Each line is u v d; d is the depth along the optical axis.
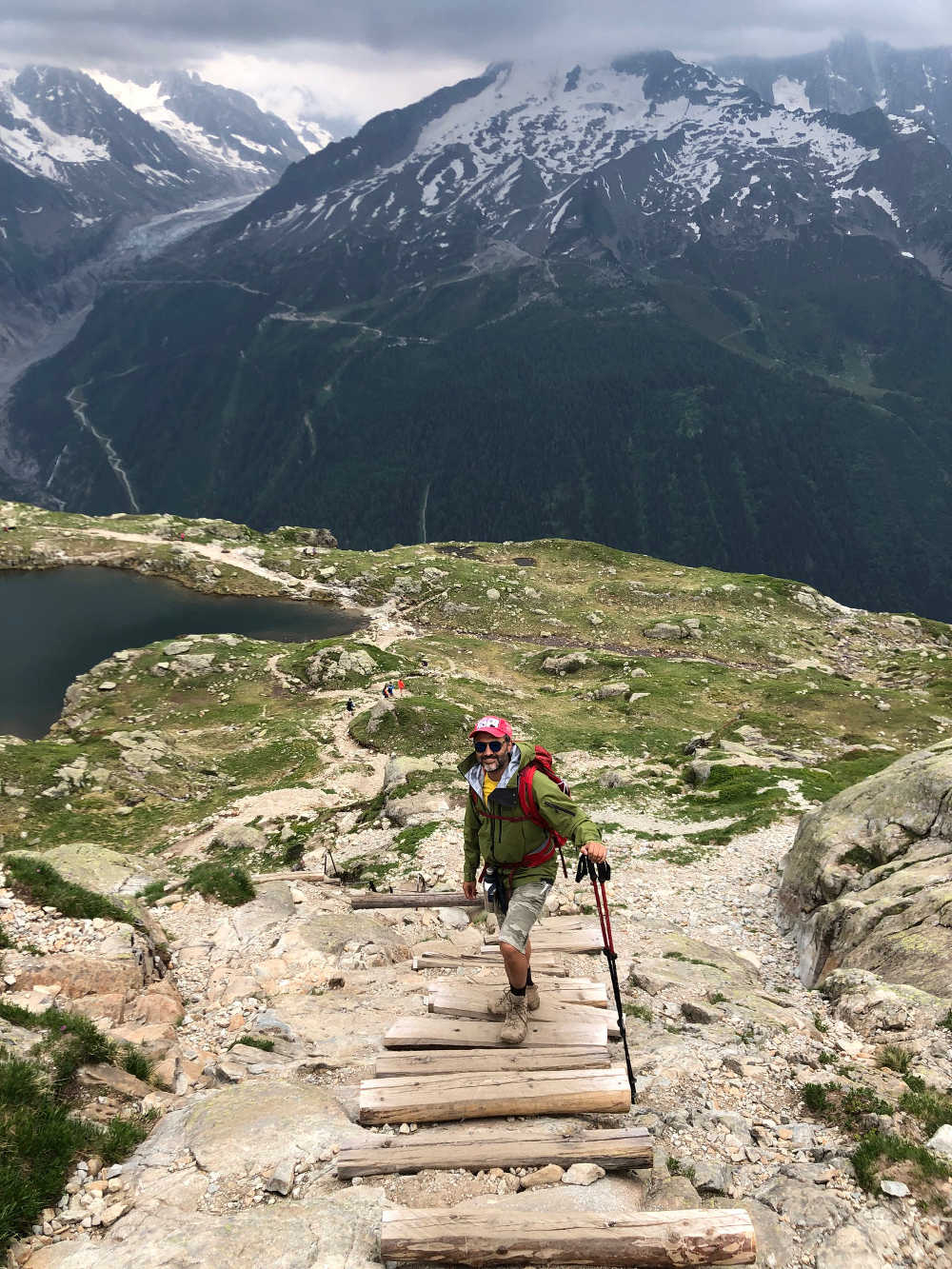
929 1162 5.72
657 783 30.98
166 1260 4.79
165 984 9.91
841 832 14.87
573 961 11.23
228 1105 6.50
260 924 13.11
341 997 9.98
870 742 45.91
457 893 15.34
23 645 89.94
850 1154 6.06
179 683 67.69
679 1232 4.83
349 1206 5.27
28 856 11.69
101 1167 5.91
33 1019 7.57
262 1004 9.85
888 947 10.74
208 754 50.50
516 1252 4.77
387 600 101.00
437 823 24.44
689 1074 7.38
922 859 13.20
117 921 10.73
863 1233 5.17
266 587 107.19
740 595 96.88
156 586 108.94
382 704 50.75
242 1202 5.38
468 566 106.00
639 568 110.56
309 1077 7.39
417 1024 7.45
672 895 17.23
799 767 30.97
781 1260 5.03
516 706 59.09
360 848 26.17
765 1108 6.96
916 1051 7.96
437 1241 4.77
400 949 12.35
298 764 47.00
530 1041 7.06
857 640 87.56
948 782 14.21
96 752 46.94
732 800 27.09
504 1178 5.54
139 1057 7.47
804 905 14.64
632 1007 9.42
